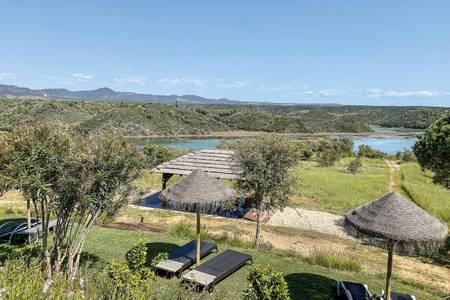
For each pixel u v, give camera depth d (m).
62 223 8.21
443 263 13.04
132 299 5.12
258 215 13.48
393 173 38.53
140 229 14.78
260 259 11.88
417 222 7.57
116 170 8.05
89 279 5.62
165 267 9.78
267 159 13.02
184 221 16.09
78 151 7.71
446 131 13.46
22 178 7.11
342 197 23.77
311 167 41.91
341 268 11.62
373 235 7.64
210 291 8.97
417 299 9.73
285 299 6.70
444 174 14.05
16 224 13.31
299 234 15.84
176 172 20.47
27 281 4.51
